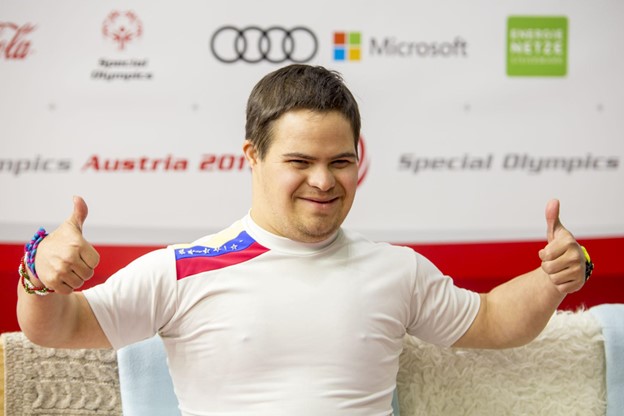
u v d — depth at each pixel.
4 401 2.59
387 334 2.47
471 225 5.05
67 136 4.84
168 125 4.88
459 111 4.98
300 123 2.31
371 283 2.47
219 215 4.95
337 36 4.88
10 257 4.88
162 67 4.84
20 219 4.86
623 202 5.10
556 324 2.82
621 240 5.12
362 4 4.86
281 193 2.35
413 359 2.75
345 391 2.37
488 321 2.60
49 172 4.85
